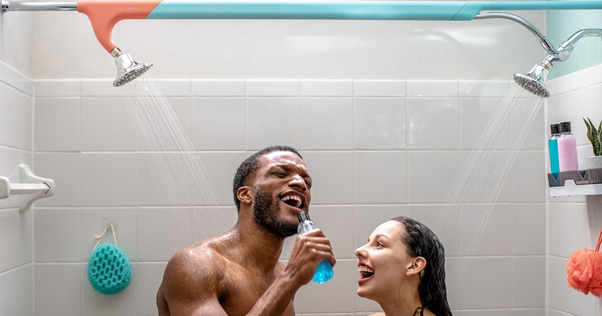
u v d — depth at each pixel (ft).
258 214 4.22
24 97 5.81
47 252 5.97
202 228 6.07
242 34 6.30
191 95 6.17
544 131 6.43
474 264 6.27
